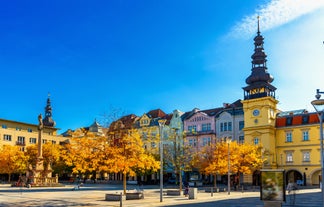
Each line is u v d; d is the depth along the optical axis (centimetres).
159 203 3161
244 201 3491
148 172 7431
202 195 4431
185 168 5169
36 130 11362
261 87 7694
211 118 8475
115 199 3344
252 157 6016
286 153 7431
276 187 2031
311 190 5562
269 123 7456
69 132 3572
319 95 1898
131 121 3575
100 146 3366
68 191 4884
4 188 5588
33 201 3250
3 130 9988
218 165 5334
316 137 7094
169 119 9262
